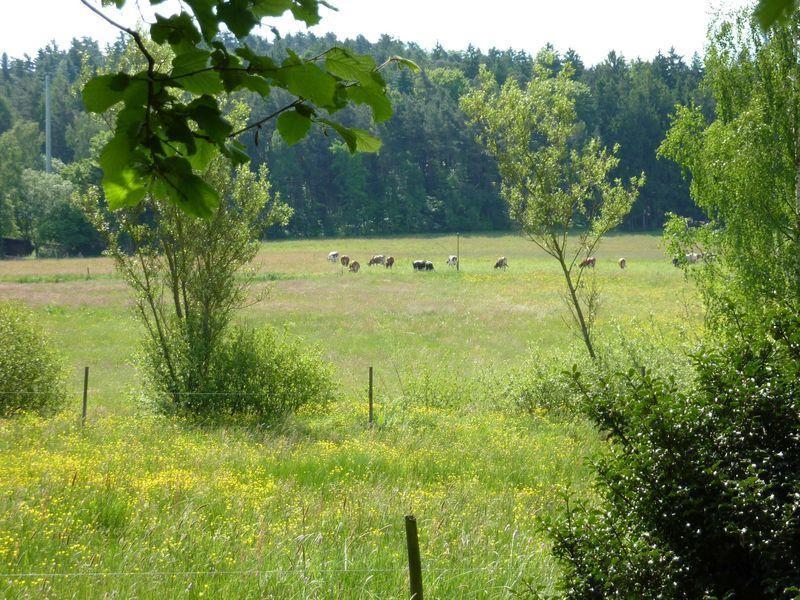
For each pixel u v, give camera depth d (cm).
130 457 1356
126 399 2275
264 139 12988
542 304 5041
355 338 3772
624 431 494
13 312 2155
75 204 2039
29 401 2017
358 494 1116
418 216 13962
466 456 1545
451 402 2298
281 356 2152
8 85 18988
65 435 1602
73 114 15300
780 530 424
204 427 1853
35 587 657
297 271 7438
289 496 1110
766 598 435
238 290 2133
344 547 788
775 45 1970
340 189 13888
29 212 10925
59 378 2131
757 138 1939
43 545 809
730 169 1958
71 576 692
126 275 2066
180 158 214
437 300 5284
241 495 1082
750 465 437
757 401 468
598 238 2312
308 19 217
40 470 1177
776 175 1917
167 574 712
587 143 2302
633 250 10281
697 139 2138
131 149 210
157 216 2045
